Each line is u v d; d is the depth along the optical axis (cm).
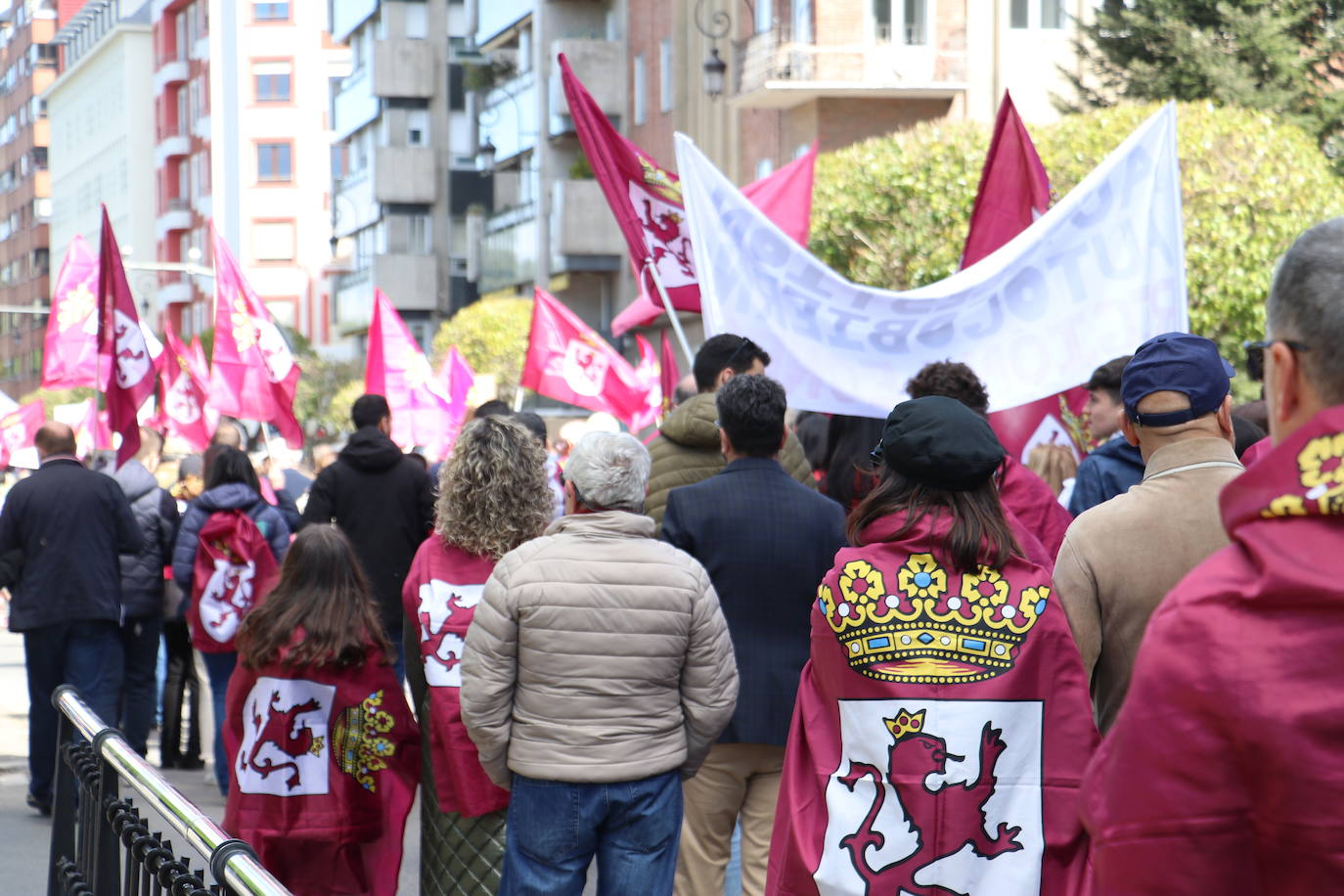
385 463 793
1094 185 579
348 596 522
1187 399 328
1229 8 2436
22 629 761
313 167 7856
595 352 1286
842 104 3200
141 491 865
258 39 7825
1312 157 2278
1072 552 334
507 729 421
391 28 6144
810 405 555
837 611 315
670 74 3872
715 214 556
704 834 467
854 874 307
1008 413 707
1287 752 151
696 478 520
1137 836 160
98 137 9669
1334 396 165
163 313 8638
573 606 412
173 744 932
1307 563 154
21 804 805
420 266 5853
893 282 2491
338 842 516
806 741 323
